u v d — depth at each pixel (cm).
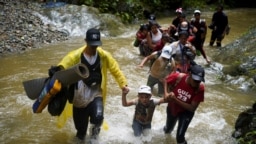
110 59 476
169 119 508
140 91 489
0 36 1043
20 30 1112
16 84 736
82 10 1294
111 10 1477
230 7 2111
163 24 1512
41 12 1275
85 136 513
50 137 525
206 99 703
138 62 926
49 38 1116
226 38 1301
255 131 480
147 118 511
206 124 593
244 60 877
